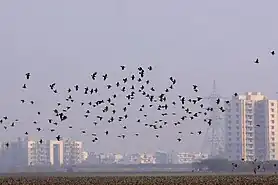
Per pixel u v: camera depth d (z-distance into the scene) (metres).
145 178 101.50
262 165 148.75
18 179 97.56
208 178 98.19
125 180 91.81
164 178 100.56
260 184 80.81
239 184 81.62
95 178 104.31
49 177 112.69
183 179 94.62
